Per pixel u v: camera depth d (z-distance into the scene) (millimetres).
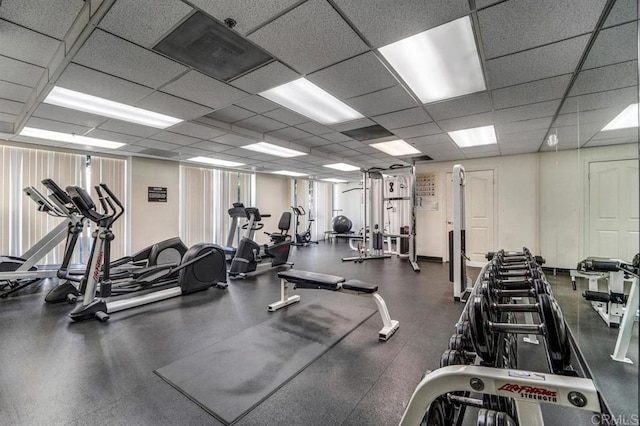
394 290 4297
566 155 3973
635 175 1615
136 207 6035
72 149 5289
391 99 3082
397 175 7508
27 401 1776
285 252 6062
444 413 1189
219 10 1716
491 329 1094
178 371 2117
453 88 2807
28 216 4840
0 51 2201
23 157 4820
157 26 1860
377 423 1604
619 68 2166
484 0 1628
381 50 2162
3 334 2744
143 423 1599
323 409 1719
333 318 3184
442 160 6676
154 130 4145
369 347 2504
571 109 3160
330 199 12008
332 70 2457
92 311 3111
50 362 2242
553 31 1897
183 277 4070
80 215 3955
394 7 1690
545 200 5172
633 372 1791
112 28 1865
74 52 2119
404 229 7426
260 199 8789
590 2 1624
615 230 2314
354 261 6695
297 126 4191
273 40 2025
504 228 5992
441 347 2504
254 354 2377
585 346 2141
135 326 2955
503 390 922
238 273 5047
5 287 4227
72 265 5094
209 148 5320
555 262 4383
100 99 3027
